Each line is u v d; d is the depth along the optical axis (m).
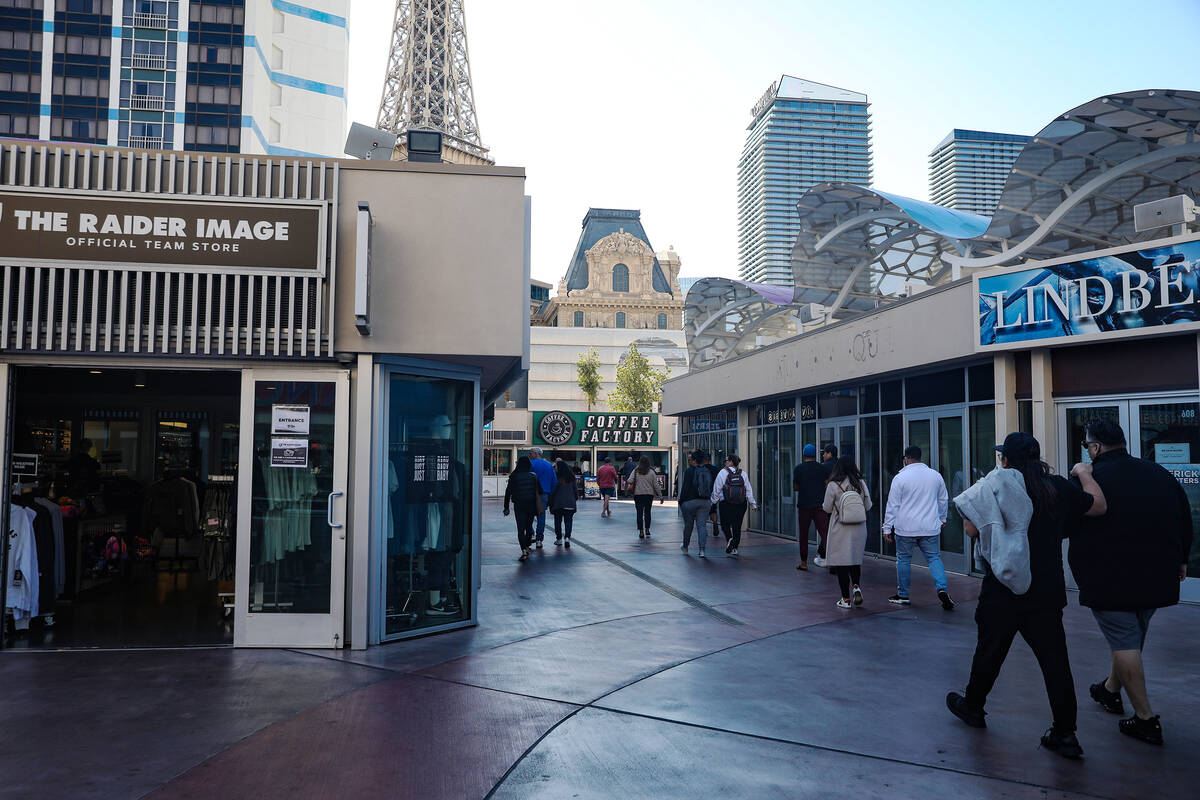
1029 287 10.24
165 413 12.25
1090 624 8.05
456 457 7.98
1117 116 10.48
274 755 4.48
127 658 6.65
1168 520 4.83
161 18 66.00
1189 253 8.88
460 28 124.81
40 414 11.70
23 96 64.56
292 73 71.81
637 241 104.50
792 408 17.09
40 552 7.92
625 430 44.03
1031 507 4.67
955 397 11.94
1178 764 4.39
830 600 9.46
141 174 6.98
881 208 14.32
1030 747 4.64
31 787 4.03
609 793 4.01
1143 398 9.53
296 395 7.14
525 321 7.71
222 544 8.52
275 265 6.96
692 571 11.97
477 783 4.12
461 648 7.02
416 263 7.30
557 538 15.38
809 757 4.49
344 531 7.07
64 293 6.73
